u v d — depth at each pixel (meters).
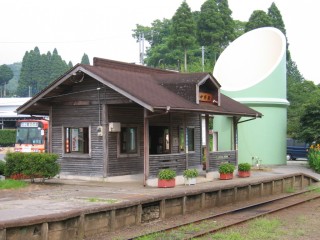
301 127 27.20
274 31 29.11
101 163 17.09
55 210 10.80
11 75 118.38
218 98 19.09
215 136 27.94
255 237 9.80
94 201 12.28
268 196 17.73
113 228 10.65
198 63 58.72
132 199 12.52
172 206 12.73
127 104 17.27
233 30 63.50
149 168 15.85
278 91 27.31
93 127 17.33
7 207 11.28
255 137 26.70
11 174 17.16
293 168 25.66
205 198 14.16
